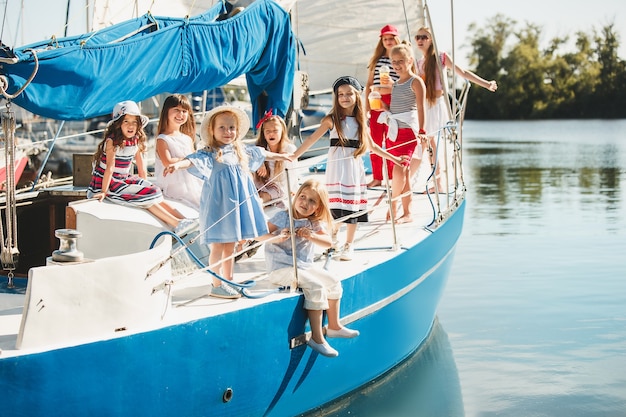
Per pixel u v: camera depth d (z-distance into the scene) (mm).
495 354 7598
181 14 9016
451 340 8016
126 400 4527
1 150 11109
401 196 6746
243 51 6465
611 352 7648
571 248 12102
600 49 66750
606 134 41312
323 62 11086
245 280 5723
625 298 9398
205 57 5996
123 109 5625
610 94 66688
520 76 67312
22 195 6203
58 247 6375
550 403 6477
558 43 67375
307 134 12891
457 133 8922
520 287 9953
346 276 5789
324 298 5445
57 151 17891
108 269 4508
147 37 5496
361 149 6453
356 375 6246
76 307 4398
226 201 5387
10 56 4715
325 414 6074
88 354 4363
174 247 5707
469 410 6324
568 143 34125
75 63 4984
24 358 4184
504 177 21203
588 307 9062
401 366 7125
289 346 5395
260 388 5250
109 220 5441
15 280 5602
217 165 5414
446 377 7004
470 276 10539
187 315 4883
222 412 5047
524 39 67875
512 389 6754
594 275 10461
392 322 6562
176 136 6234
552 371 7160
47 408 4266
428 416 6133
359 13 11039
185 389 4789
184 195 6199
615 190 18359
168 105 6180
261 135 6770
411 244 6781
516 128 49719
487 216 15094
